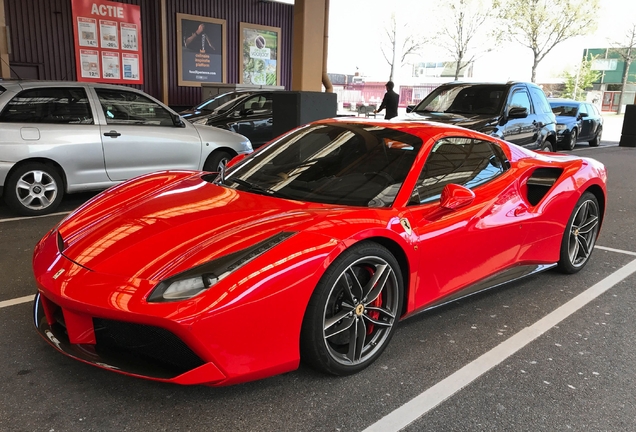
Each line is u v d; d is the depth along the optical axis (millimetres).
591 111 16094
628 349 2945
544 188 3740
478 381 2541
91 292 2078
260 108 10523
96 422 2096
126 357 2203
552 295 3736
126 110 6137
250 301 2057
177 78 14867
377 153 3080
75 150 5648
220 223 2439
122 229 2467
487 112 7832
